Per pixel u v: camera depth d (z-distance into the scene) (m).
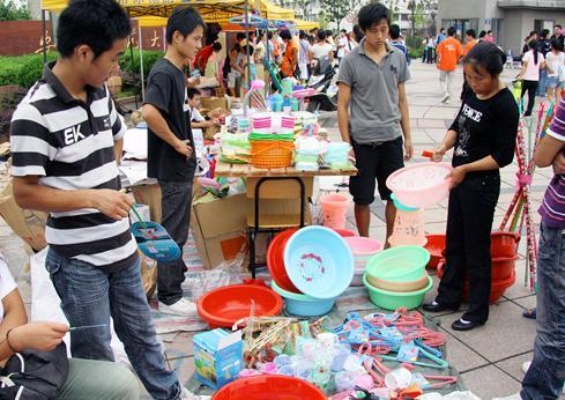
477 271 3.30
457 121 3.48
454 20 35.56
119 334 2.34
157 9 7.26
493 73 3.04
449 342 3.22
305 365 2.74
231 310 3.48
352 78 4.09
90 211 2.03
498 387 2.82
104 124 2.05
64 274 2.07
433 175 3.57
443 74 14.15
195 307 3.51
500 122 3.08
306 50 14.16
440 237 4.43
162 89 3.21
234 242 4.20
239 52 9.32
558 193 2.30
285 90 7.19
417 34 48.78
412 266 3.84
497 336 3.28
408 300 3.54
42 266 3.18
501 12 33.66
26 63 10.20
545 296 2.40
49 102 1.86
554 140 2.22
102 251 2.07
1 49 14.22
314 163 3.67
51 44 11.36
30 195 1.88
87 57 1.84
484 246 3.27
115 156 2.24
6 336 1.65
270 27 11.57
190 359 3.07
